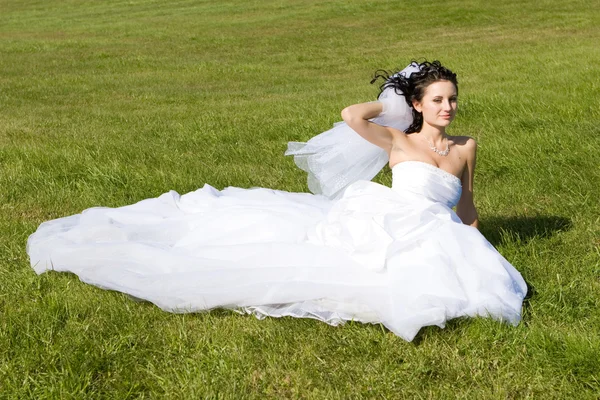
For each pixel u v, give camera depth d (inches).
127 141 369.7
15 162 318.3
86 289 192.4
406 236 172.9
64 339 166.1
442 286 167.0
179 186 283.3
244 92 581.3
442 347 159.0
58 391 146.8
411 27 992.9
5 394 147.6
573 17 957.8
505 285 170.2
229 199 226.7
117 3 1464.1
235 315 177.6
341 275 174.6
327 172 203.0
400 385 148.1
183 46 919.7
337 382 149.7
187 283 179.5
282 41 936.9
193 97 554.9
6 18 1355.8
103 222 222.2
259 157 330.0
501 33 895.1
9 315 178.1
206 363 156.8
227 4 1330.0
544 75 534.0
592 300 177.8
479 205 254.1
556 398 142.3
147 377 152.9
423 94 183.0
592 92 431.2
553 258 203.5
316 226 190.9
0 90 606.9
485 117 385.1
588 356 149.1
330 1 1257.4
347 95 531.8
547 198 258.2
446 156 188.9
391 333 166.2
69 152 328.5
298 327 170.1
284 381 150.7
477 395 143.3
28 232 235.0
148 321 176.1
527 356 154.7
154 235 211.9
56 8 1455.5
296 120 406.6
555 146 311.6
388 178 295.9
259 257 185.2
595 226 227.5
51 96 573.6
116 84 642.2
